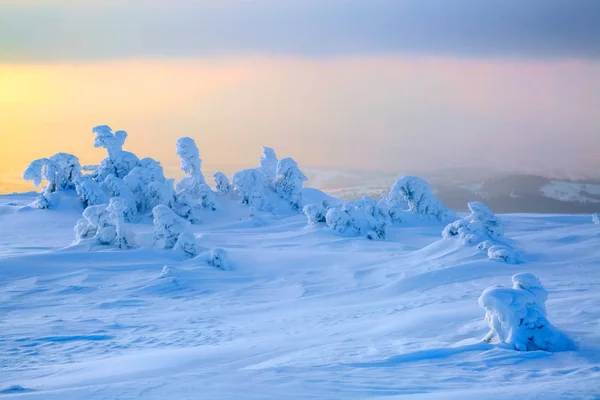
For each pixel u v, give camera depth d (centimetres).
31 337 2089
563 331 1527
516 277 1503
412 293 2802
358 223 5366
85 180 6244
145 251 4128
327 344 1625
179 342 1933
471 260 3419
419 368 1195
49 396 962
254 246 4828
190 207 6275
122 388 995
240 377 1078
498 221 3997
